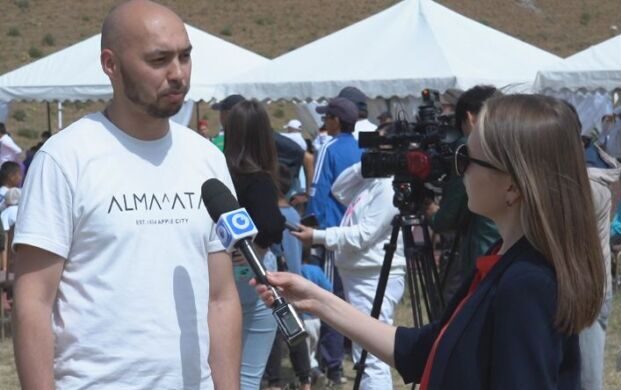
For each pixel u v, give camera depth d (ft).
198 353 9.66
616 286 35.63
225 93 42.01
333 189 21.25
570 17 174.50
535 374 7.17
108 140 9.57
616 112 58.44
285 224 17.63
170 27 9.49
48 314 9.32
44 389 9.17
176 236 9.62
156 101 9.44
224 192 9.56
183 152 9.91
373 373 19.97
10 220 32.27
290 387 25.35
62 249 9.30
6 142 61.52
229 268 10.20
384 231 20.08
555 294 7.31
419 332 9.09
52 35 155.94
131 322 9.35
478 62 40.01
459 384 7.53
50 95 44.75
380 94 39.22
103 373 9.27
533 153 7.54
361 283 20.42
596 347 17.84
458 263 17.29
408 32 41.27
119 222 9.37
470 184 7.93
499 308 7.36
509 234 7.84
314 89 40.09
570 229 7.43
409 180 16.69
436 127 16.35
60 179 9.32
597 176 17.06
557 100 7.79
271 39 164.14
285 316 8.73
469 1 175.11
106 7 166.30
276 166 16.99
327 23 169.68
